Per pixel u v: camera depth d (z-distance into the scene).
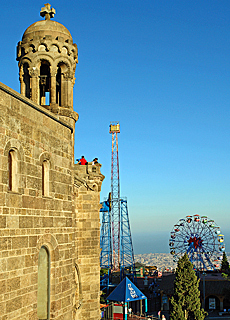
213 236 96.62
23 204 17.27
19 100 17.45
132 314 68.69
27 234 17.47
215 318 77.00
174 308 62.22
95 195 36.53
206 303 86.50
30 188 17.98
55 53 27.80
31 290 17.48
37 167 18.81
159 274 128.25
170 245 98.25
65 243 21.61
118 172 132.75
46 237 19.34
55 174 20.92
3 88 15.95
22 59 28.05
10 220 16.16
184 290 63.06
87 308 34.69
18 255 16.64
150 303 89.69
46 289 19.81
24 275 17.02
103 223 116.44
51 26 28.27
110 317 58.41
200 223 98.38
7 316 15.63
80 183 32.97
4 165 15.89
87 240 35.72
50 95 27.64
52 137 20.75
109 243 115.25
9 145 16.38
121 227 127.69
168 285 85.12
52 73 27.58
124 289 63.03
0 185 15.50
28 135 18.12
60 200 21.34
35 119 18.94
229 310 81.94
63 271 21.11
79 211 36.00
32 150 18.42
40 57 27.70
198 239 96.75
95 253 35.75
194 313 62.34
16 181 17.03
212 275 99.25
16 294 16.33
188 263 64.69
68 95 28.23
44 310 19.69
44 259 19.80
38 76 27.80
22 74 28.39
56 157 21.17
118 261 128.50
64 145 22.30
